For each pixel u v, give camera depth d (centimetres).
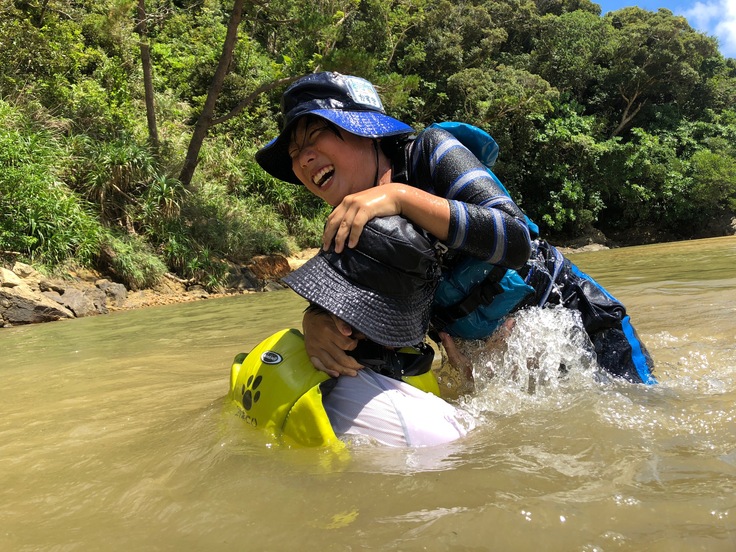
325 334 167
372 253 159
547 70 2575
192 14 2089
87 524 116
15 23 1155
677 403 169
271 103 1791
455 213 161
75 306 741
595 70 2669
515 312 203
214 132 1612
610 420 154
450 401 195
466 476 122
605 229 2506
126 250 944
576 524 97
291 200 1430
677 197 2353
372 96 192
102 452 165
